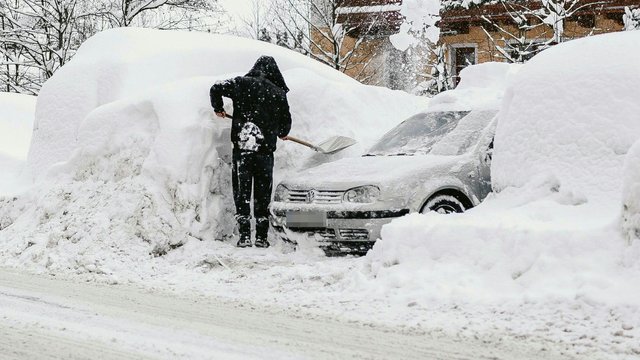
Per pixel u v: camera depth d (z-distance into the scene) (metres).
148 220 8.88
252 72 9.52
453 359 4.62
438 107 9.80
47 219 9.53
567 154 7.31
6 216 10.07
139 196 9.07
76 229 8.94
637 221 5.79
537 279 6.02
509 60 24.84
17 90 28.80
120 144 9.66
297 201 8.65
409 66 24.16
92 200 9.37
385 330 5.42
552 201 7.12
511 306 5.78
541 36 27.03
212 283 7.41
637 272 5.66
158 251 8.76
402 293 6.37
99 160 9.74
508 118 7.90
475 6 27.77
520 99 7.84
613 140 7.12
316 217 8.36
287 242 8.91
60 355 4.60
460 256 6.59
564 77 7.64
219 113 9.33
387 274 6.79
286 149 9.94
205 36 12.36
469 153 8.78
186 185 9.18
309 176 8.84
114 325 5.44
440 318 5.72
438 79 23.27
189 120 9.44
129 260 8.43
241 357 4.55
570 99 7.49
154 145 9.37
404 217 7.18
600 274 5.79
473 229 6.63
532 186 7.35
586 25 26.92
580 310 5.50
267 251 8.91
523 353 4.77
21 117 13.75
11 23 28.17
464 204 8.62
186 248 8.88
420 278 6.47
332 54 26.67
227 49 11.95
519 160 7.64
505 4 27.25
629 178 5.90
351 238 8.22
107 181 9.57
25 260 8.62
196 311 6.06
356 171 8.62
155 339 5.01
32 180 11.02
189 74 11.53
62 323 5.48
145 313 5.93
